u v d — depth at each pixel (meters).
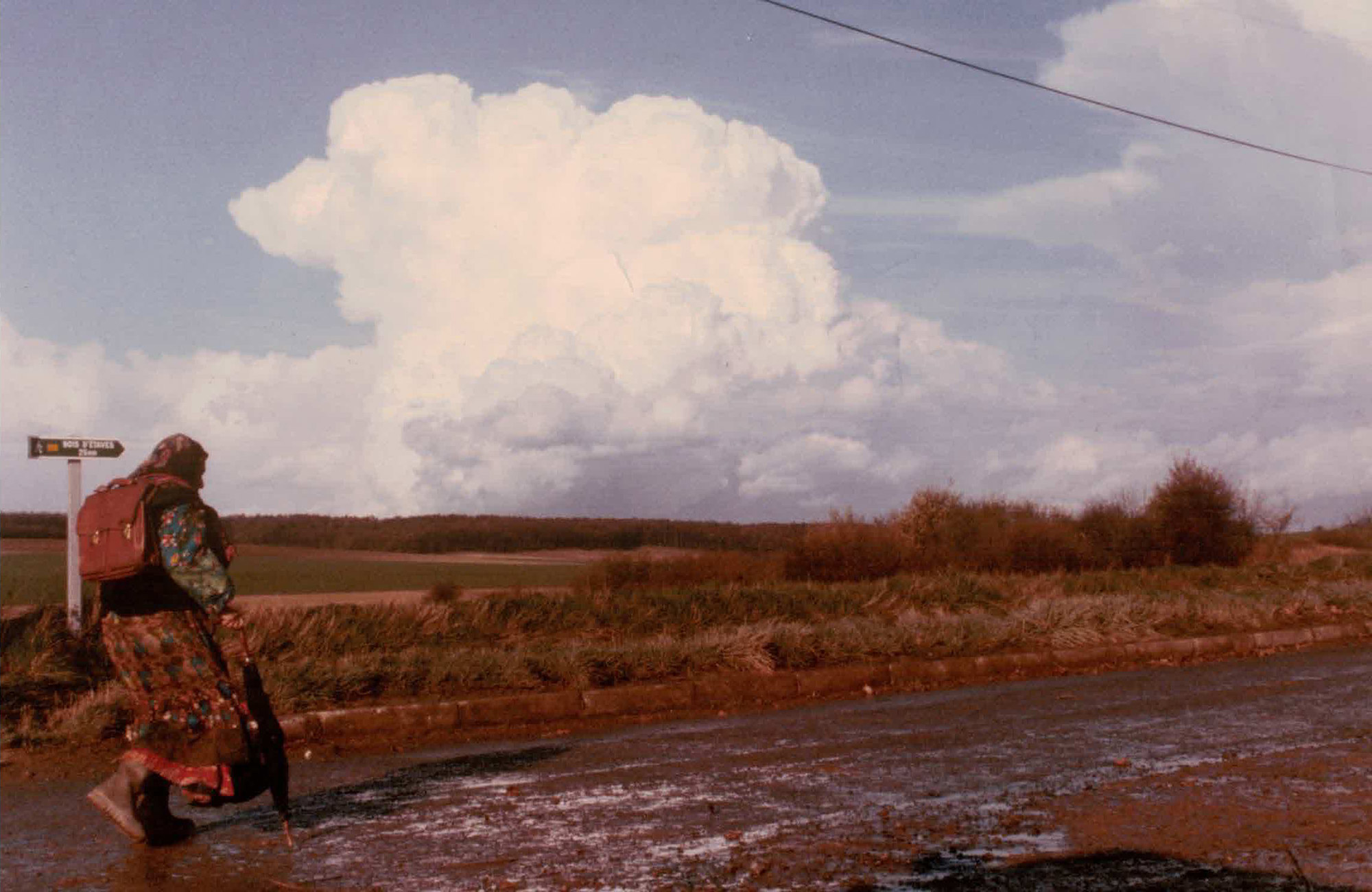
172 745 5.34
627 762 7.77
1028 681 12.50
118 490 5.35
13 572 25.52
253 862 5.31
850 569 23.09
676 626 14.86
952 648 13.31
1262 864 5.10
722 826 5.87
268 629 11.96
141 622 5.32
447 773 7.49
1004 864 5.12
